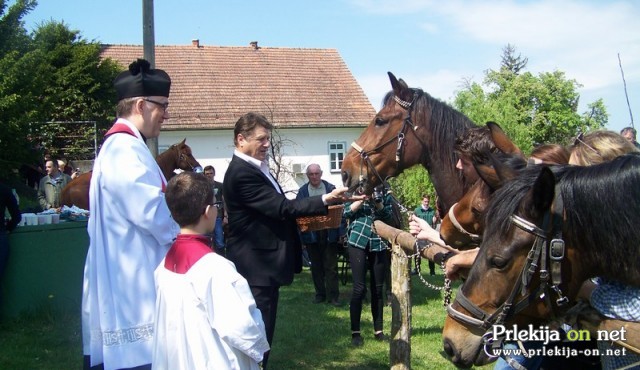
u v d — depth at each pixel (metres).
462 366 2.29
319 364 5.35
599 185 2.02
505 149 3.54
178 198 2.44
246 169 3.53
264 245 3.55
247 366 2.35
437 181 4.63
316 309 7.70
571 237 2.06
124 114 3.09
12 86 12.20
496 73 32.16
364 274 5.83
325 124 24.44
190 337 2.29
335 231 7.85
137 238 2.86
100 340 2.87
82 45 21.70
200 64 25.47
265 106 24.50
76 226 7.08
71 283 6.98
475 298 2.20
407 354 4.07
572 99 30.75
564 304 2.08
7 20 13.74
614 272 2.03
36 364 5.22
